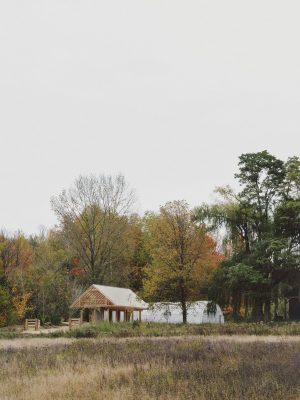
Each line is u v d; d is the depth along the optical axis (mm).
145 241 92688
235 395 11859
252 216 68438
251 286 64125
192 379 14023
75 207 86625
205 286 65562
